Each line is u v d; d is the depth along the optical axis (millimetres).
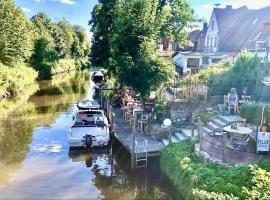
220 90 21672
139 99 23812
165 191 13719
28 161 17031
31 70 56000
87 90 46500
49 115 28344
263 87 20766
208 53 44062
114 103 27984
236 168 11805
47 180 14727
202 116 18391
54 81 60594
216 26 48344
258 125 14930
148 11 22297
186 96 21609
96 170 15984
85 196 13273
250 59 22219
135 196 13320
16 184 14234
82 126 19344
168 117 19141
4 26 51000
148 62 21125
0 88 37469
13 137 21484
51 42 81875
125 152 17844
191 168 12641
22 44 54031
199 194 10016
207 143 15156
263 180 9812
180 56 44656
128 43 21984
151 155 16250
